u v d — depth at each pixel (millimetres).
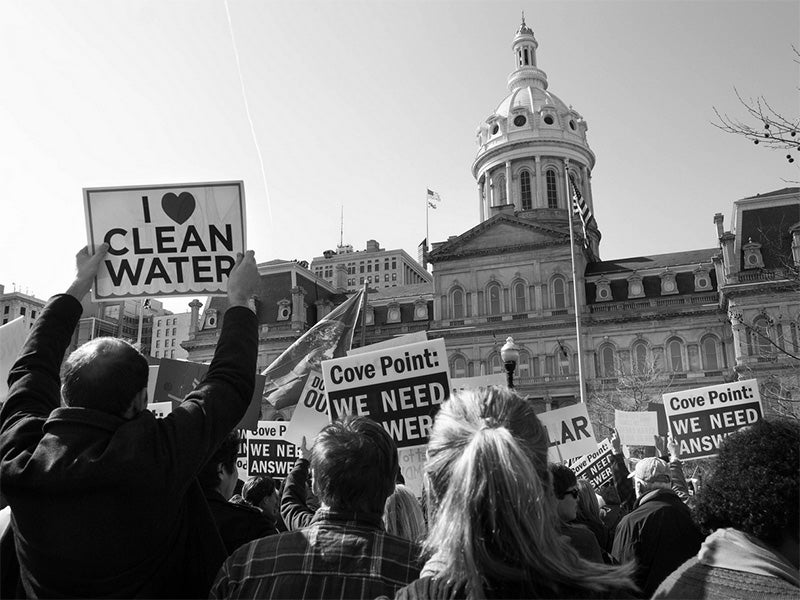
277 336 76812
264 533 5074
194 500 3865
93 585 3234
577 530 6211
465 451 2631
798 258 57656
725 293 60125
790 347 56656
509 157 93625
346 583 3584
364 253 187250
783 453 3240
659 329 65312
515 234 70625
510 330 68500
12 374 3971
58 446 3316
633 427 15094
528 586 2500
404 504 5336
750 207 63125
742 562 3098
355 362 8680
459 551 2543
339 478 3814
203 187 5367
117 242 5324
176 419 3496
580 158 93438
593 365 66188
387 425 8516
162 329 106875
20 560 3408
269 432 11750
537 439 2906
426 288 79375
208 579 3775
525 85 104000
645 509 6215
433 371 8523
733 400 12336
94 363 3533
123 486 3207
